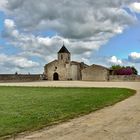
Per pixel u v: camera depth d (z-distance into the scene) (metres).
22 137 12.76
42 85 73.00
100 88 58.09
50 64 134.38
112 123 15.86
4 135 13.10
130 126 14.87
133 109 22.16
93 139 12.06
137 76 115.81
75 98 32.81
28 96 36.66
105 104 26.22
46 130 14.20
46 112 20.47
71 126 15.19
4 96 36.84
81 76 131.88
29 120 16.92
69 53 142.50
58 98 33.03
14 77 113.00
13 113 19.98
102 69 123.06
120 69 135.88
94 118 17.86
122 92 43.97
